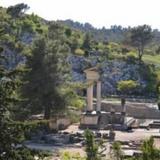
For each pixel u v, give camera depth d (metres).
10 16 116.38
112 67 116.88
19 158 21.88
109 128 71.12
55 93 65.12
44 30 124.81
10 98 22.48
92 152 32.41
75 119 69.75
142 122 81.62
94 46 130.12
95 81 76.19
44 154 23.08
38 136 59.75
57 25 132.88
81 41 130.25
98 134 63.19
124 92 110.00
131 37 141.75
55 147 56.12
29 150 22.58
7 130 22.02
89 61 115.50
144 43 141.50
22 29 118.12
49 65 65.19
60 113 66.44
